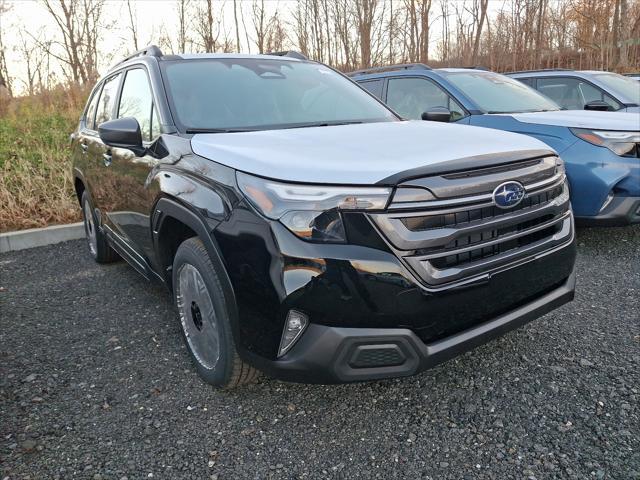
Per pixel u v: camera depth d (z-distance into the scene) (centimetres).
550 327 313
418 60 2150
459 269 210
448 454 211
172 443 225
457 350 216
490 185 215
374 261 196
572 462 202
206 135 271
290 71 364
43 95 1334
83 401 259
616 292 362
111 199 369
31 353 314
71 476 206
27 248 574
